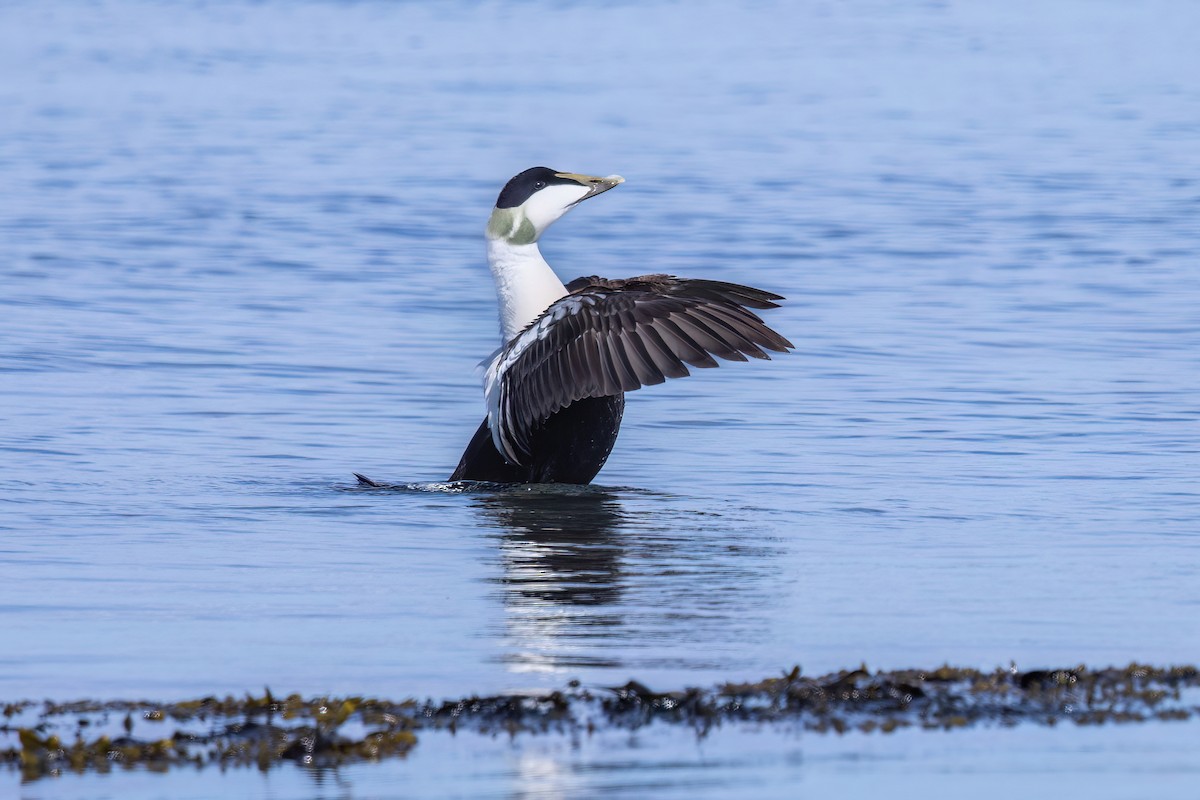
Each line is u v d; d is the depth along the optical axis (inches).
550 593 402.6
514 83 2026.3
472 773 287.4
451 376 711.1
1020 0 3117.6
